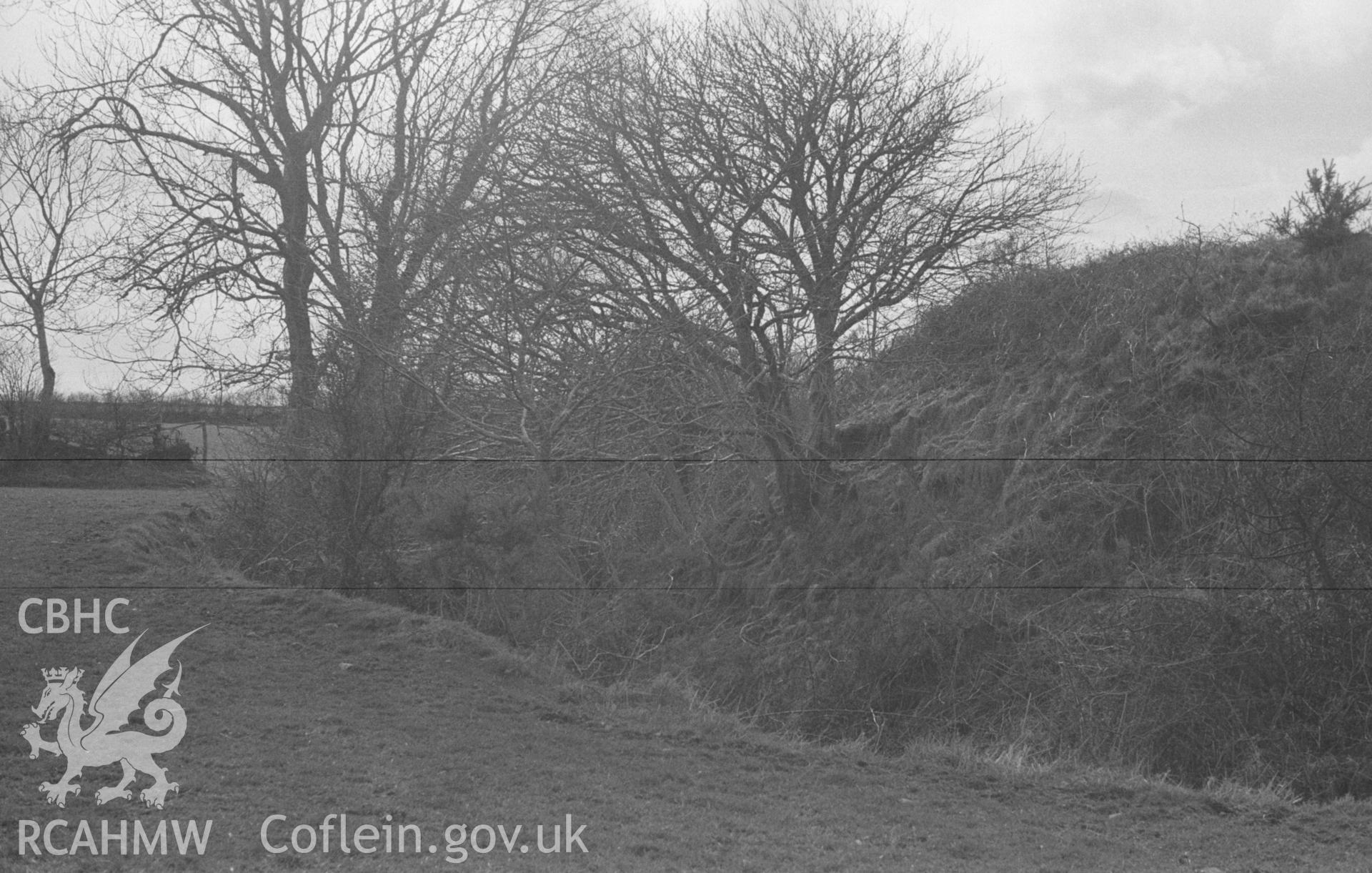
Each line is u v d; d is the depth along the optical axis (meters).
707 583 19.70
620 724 10.28
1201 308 18.41
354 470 15.41
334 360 16.69
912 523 19.02
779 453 20.45
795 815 8.05
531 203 18.11
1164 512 16.17
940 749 10.24
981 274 20.73
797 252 19.53
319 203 22.00
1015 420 19.36
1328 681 12.66
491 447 17.97
